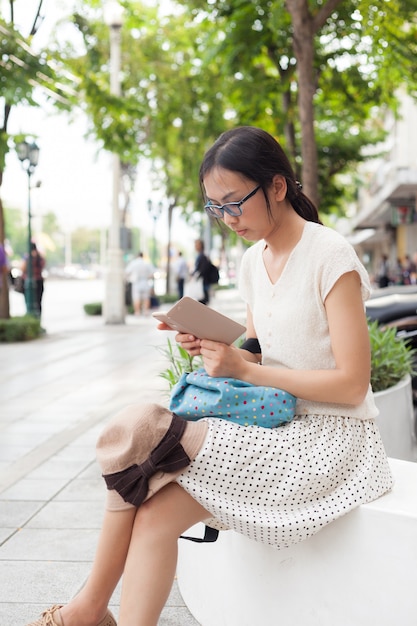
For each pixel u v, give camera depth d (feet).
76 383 28.37
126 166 84.64
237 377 7.47
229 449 7.07
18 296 118.11
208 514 7.29
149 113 61.11
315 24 27.53
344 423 7.50
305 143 28.09
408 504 7.27
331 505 7.22
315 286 7.40
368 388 7.39
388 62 29.68
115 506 7.04
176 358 14.74
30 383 28.60
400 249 124.98
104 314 58.13
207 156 7.55
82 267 313.12
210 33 37.76
